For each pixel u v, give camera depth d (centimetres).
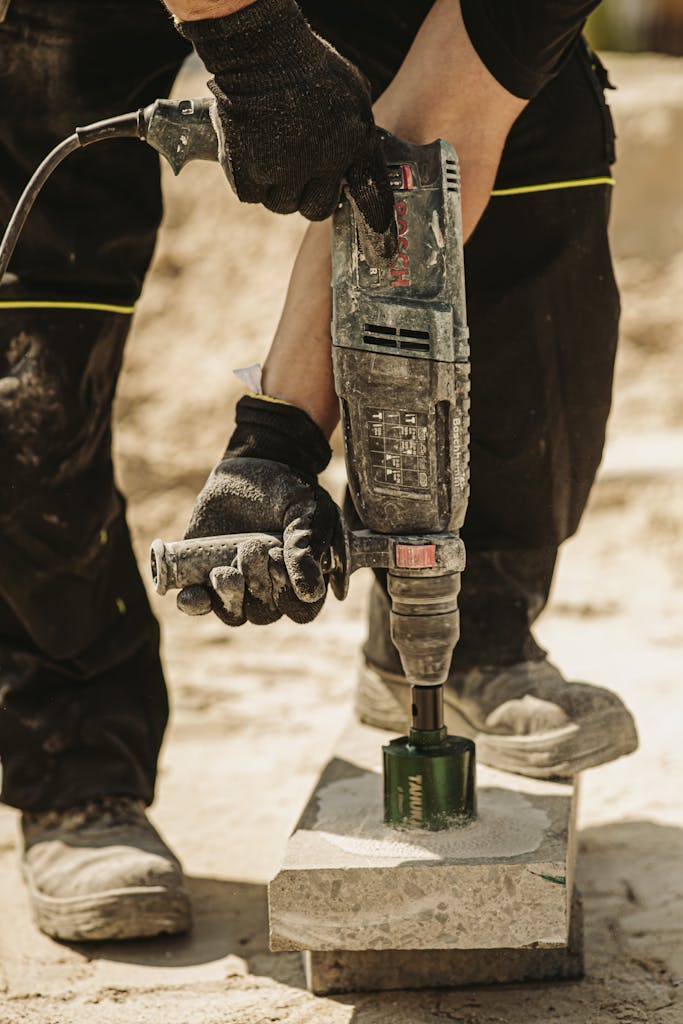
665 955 425
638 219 1240
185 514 1098
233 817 588
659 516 1033
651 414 1202
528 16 359
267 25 327
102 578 500
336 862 376
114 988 425
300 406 386
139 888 457
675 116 1231
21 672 496
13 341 467
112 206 472
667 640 864
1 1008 413
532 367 452
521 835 391
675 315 1219
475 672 470
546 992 404
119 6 450
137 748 509
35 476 471
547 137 436
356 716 518
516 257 445
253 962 442
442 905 371
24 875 500
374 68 463
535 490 464
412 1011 395
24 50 446
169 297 1195
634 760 637
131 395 1156
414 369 353
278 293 1187
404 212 351
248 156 336
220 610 355
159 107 355
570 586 988
